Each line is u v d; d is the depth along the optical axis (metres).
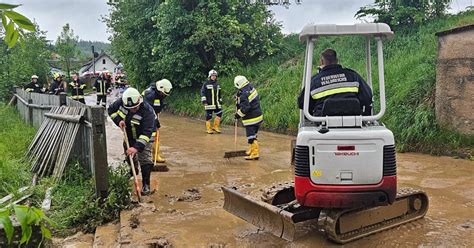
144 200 6.64
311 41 4.82
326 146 4.62
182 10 19.41
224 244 4.96
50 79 30.41
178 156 10.12
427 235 5.06
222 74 20.06
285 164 9.16
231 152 9.97
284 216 4.77
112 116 7.14
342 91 4.88
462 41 9.43
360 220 4.99
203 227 5.53
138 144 6.69
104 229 5.79
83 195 6.67
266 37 20.67
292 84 15.81
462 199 6.42
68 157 7.54
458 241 4.87
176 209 6.25
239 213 5.52
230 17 19.58
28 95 14.63
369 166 4.59
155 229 5.46
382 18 15.70
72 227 6.03
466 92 9.41
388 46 14.76
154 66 20.64
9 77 24.45
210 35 19.06
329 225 4.75
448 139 9.65
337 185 4.62
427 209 5.63
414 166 8.66
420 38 14.06
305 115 4.79
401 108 10.84
